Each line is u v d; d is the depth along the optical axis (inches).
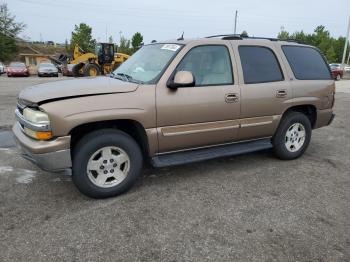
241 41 186.2
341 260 113.8
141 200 152.9
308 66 213.5
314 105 212.4
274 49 198.4
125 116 146.8
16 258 110.7
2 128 277.3
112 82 159.2
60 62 1379.2
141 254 114.3
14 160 200.1
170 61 161.5
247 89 180.5
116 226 130.8
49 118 134.8
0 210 141.4
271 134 199.6
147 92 152.6
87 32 2310.5
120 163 154.2
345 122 346.6
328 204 153.5
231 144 188.2
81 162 144.1
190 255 114.3
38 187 164.1
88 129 151.9
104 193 151.3
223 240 123.2
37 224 131.1
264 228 131.7
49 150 136.5
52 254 113.2
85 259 111.1
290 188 170.1
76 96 140.4
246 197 158.4
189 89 162.9
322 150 239.3
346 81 1138.7
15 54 2377.0
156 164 160.4
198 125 167.8
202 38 174.9
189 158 169.5
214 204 150.5
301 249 119.1
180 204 149.8
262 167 199.2
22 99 150.4
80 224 131.6
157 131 156.9
